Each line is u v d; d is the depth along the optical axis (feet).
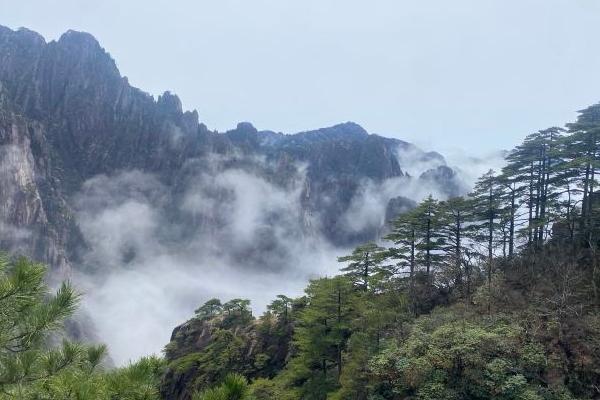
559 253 124.57
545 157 152.66
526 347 84.84
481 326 94.99
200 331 246.06
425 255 146.82
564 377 80.02
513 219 149.28
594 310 96.12
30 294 21.74
